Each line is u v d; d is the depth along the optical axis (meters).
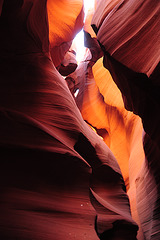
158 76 3.63
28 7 5.73
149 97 4.62
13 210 2.68
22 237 2.44
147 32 4.34
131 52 4.50
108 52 5.26
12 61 5.00
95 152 6.15
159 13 4.23
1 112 3.61
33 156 3.37
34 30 6.05
